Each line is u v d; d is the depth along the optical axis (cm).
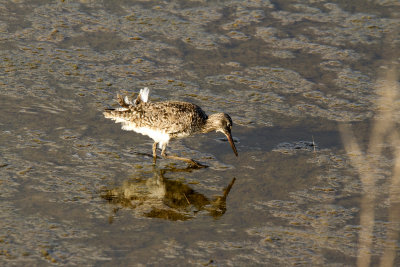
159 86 2067
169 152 1778
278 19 2511
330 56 2266
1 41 2255
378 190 1576
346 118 1928
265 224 1433
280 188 1588
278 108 1984
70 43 2284
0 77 2036
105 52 2245
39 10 2502
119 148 1761
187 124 1750
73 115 1881
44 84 2027
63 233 1362
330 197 1548
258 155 1755
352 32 2414
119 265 1262
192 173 1664
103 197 1522
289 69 2191
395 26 2447
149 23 2450
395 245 1357
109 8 2555
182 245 1341
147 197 1538
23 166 1616
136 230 1392
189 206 1506
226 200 1536
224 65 2209
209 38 2366
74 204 1479
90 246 1322
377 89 2075
